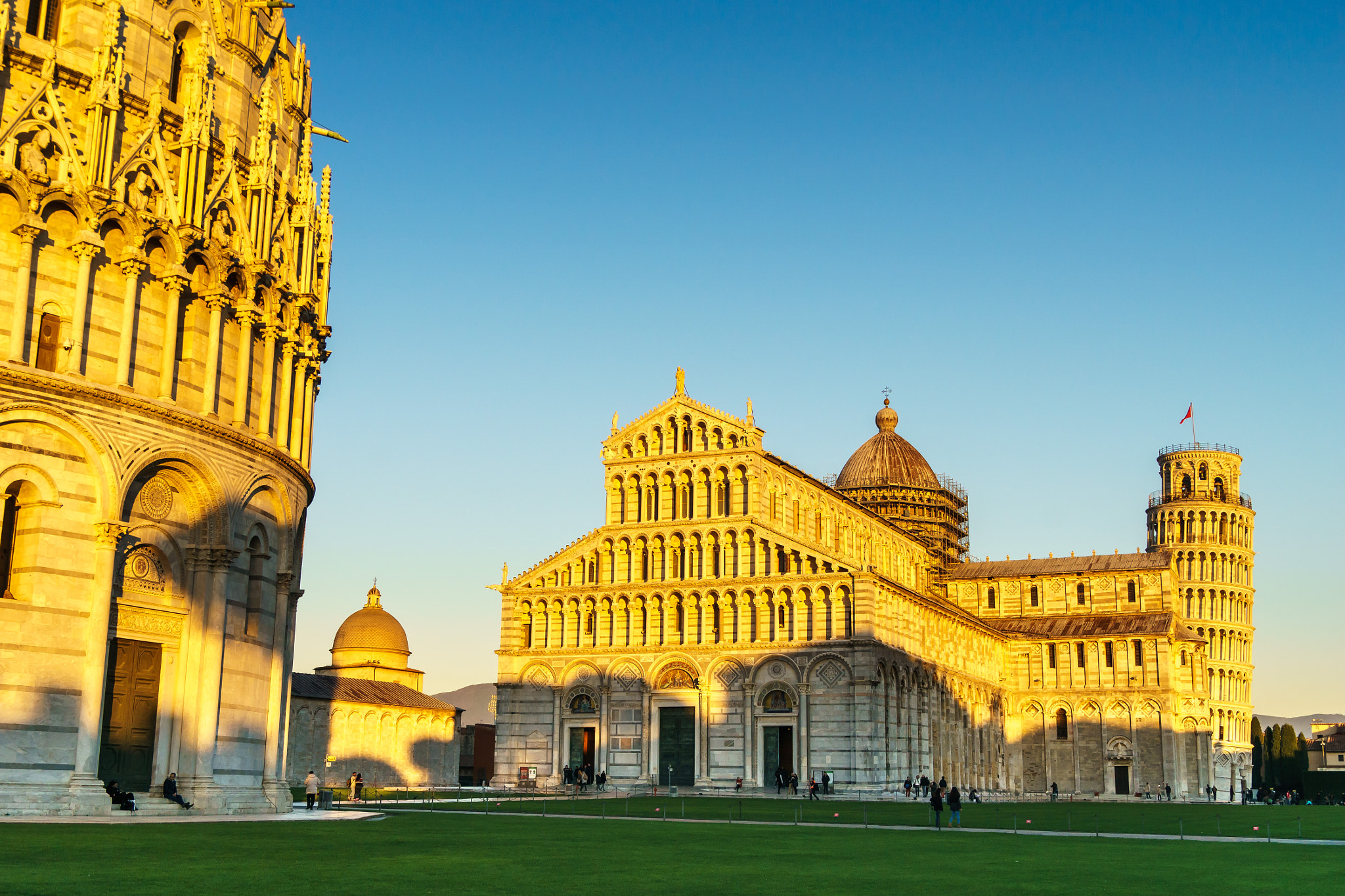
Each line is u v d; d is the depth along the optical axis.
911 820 75.88
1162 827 71.56
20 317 50.25
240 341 59.19
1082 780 155.88
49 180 51.31
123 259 53.78
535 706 129.00
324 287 67.00
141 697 53.84
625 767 124.00
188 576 55.78
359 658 167.62
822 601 119.69
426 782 149.50
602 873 35.34
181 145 57.19
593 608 128.38
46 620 50.09
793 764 117.88
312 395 66.38
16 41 52.50
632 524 128.12
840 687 117.00
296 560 65.44
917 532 173.75
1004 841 55.38
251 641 58.78
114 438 52.41
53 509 50.75
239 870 32.69
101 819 48.47
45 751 49.44
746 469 124.38
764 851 46.03
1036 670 161.00
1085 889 33.81
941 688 135.75
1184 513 195.50
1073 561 172.62
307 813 60.72
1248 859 46.31
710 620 123.62
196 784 54.31
